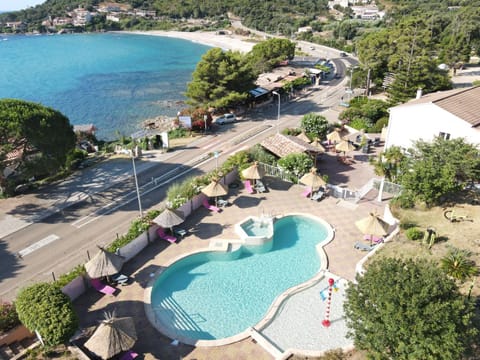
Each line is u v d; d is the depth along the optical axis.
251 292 28.89
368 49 88.88
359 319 20.11
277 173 45.78
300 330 24.98
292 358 22.42
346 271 30.00
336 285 28.53
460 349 17.33
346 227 35.81
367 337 18.88
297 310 26.59
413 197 34.72
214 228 36.28
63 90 109.38
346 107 75.88
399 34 86.06
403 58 77.19
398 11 178.12
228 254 32.94
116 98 101.25
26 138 42.38
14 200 43.81
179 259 31.83
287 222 37.84
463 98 43.44
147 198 43.72
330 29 196.88
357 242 33.00
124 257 31.41
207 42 196.75
